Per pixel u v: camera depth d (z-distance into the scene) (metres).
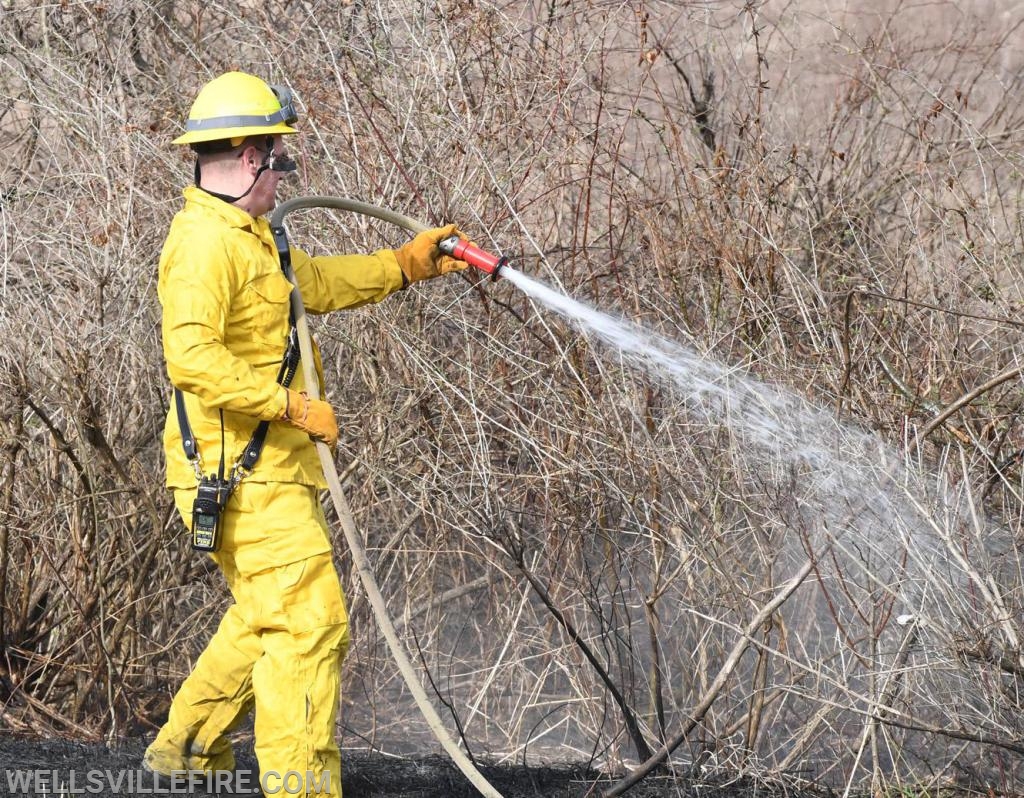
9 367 16.03
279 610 11.85
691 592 15.35
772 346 16.75
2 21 21.31
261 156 12.02
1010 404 16.55
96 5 20.80
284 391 11.60
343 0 18.61
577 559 16.58
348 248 17.27
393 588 18.19
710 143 21.59
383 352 17.28
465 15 18.16
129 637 16.98
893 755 13.92
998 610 13.13
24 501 16.69
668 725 15.92
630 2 19.86
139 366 17.38
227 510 11.96
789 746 15.11
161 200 18.36
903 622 13.34
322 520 12.55
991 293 17.44
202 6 21.25
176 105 20.19
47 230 18.17
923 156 20.17
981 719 13.52
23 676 16.39
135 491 16.47
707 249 17.56
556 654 16.55
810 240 18.50
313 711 11.80
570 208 19.30
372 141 17.36
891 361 17.22
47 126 20.23
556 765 15.21
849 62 23.55
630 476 16.09
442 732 12.66
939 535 13.32
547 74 18.38
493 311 17.44
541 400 16.70
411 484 17.58
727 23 23.33
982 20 25.88
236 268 11.64
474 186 17.59
